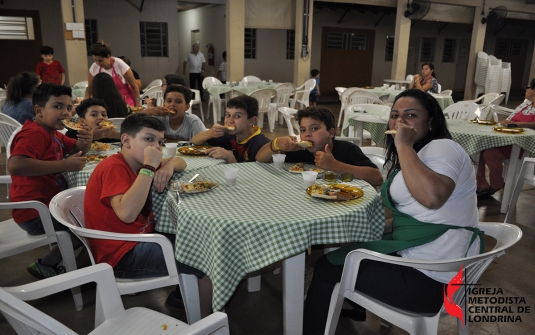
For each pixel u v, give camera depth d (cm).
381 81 1452
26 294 117
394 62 977
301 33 876
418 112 156
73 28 712
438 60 1486
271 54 1252
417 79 762
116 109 321
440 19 1015
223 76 1059
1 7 943
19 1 956
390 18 1395
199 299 171
